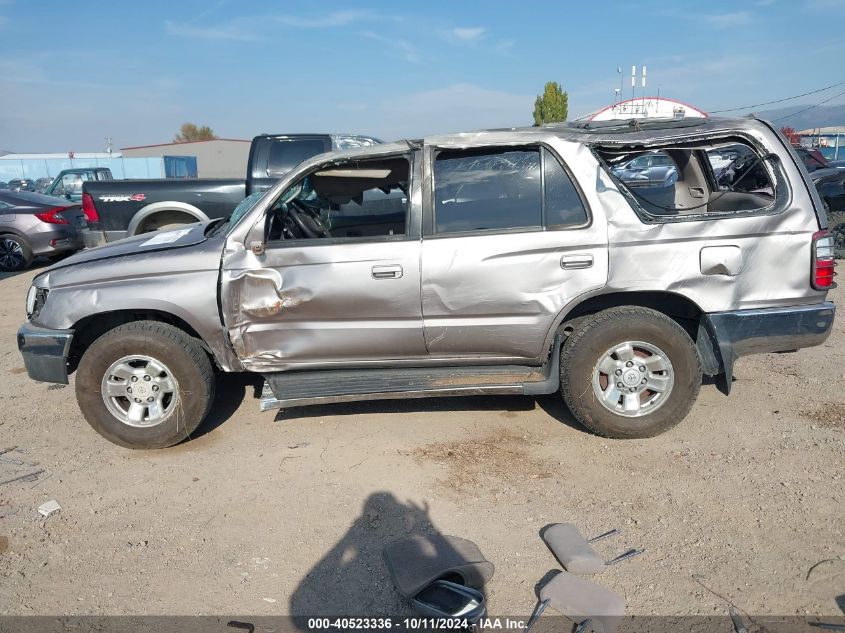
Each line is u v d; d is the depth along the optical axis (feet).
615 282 14.48
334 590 10.70
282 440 15.90
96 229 30.78
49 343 15.30
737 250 14.38
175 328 15.29
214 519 12.76
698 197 19.47
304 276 14.76
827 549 11.23
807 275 14.52
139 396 15.30
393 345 15.08
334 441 15.74
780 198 14.53
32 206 41.24
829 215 35.27
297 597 10.57
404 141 15.08
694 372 14.74
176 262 15.10
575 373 14.75
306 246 14.82
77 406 18.58
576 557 10.93
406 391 14.90
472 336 14.93
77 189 58.95
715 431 15.66
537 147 14.67
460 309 14.74
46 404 18.79
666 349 14.60
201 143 160.66
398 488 13.60
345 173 15.31
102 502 13.47
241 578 11.05
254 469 14.60
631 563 11.10
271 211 15.05
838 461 14.05
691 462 14.28
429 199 14.78
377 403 17.79
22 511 13.19
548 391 14.96
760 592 10.31
